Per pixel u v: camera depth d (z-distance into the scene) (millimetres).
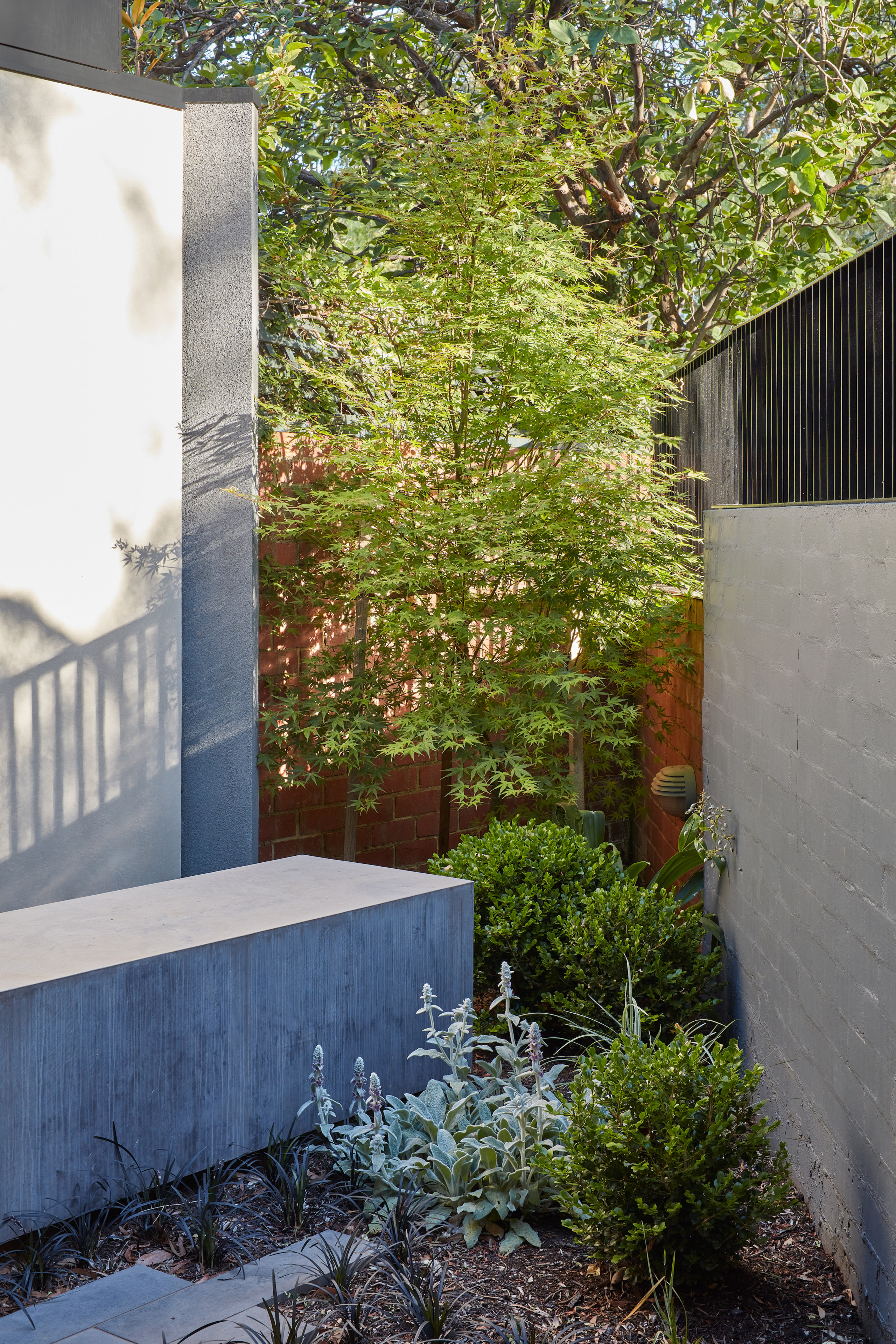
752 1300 3223
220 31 8875
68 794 5633
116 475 5754
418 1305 3000
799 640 3963
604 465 7121
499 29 8453
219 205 5918
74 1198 3299
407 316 7211
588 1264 3377
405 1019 4328
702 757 6355
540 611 7305
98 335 5637
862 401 3555
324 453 7016
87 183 5539
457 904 4543
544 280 6738
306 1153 3682
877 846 3078
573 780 7879
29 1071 3176
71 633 5617
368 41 8305
